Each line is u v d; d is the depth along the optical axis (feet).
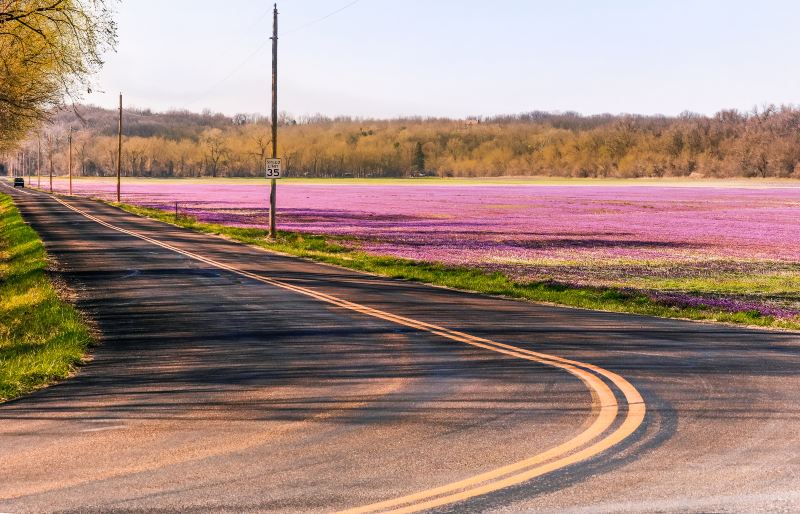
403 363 58.03
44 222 270.87
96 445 37.52
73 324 75.31
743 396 46.34
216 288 109.40
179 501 29.48
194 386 51.47
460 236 231.91
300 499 29.55
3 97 134.21
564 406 44.06
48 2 116.98
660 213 351.46
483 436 38.06
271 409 44.47
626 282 130.82
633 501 28.99
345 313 86.07
